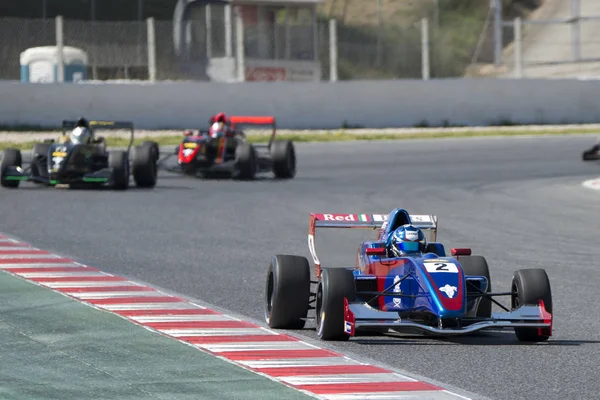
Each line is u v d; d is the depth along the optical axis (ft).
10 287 134.31
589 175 319.68
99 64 495.41
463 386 87.61
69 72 472.85
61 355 96.53
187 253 170.81
